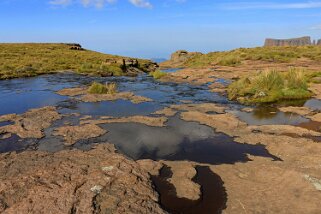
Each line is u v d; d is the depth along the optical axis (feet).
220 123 44.83
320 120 46.57
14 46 208.33
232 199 24.09
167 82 96.89
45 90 78.54
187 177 27.68
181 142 37.45
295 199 23.53
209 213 22.41
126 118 47.73
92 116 49.57
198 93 73.82
